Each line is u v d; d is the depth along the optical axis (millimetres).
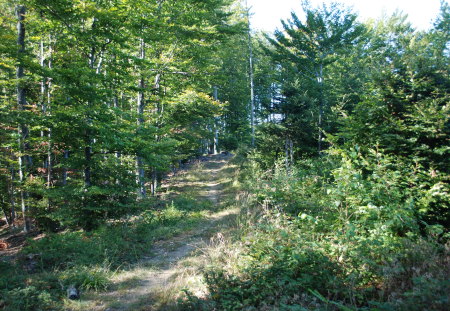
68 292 5328
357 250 4195
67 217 9164
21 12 11273
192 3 14609
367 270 4086
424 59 6840
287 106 15383
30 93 13602
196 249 7855
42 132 12797
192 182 21422
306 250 4500
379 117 6875
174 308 4543
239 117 35594
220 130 34031
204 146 34812
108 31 9914
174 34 14117
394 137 6184
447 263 3725
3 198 16156
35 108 12484
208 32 14719
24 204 13078
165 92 16703
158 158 11375
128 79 11805
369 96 7113
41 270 6539
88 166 9914
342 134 7270
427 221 5375
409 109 6469
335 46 20359
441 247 4254
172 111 16547
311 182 9742
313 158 15828
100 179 10289
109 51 10508
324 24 19547
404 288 3525
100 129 9031
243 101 33906
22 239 11750
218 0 15219
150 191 18594
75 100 9469
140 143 10133
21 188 11953
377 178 5375
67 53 10367
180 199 14992
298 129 15258
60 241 7699
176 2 14023
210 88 20938
